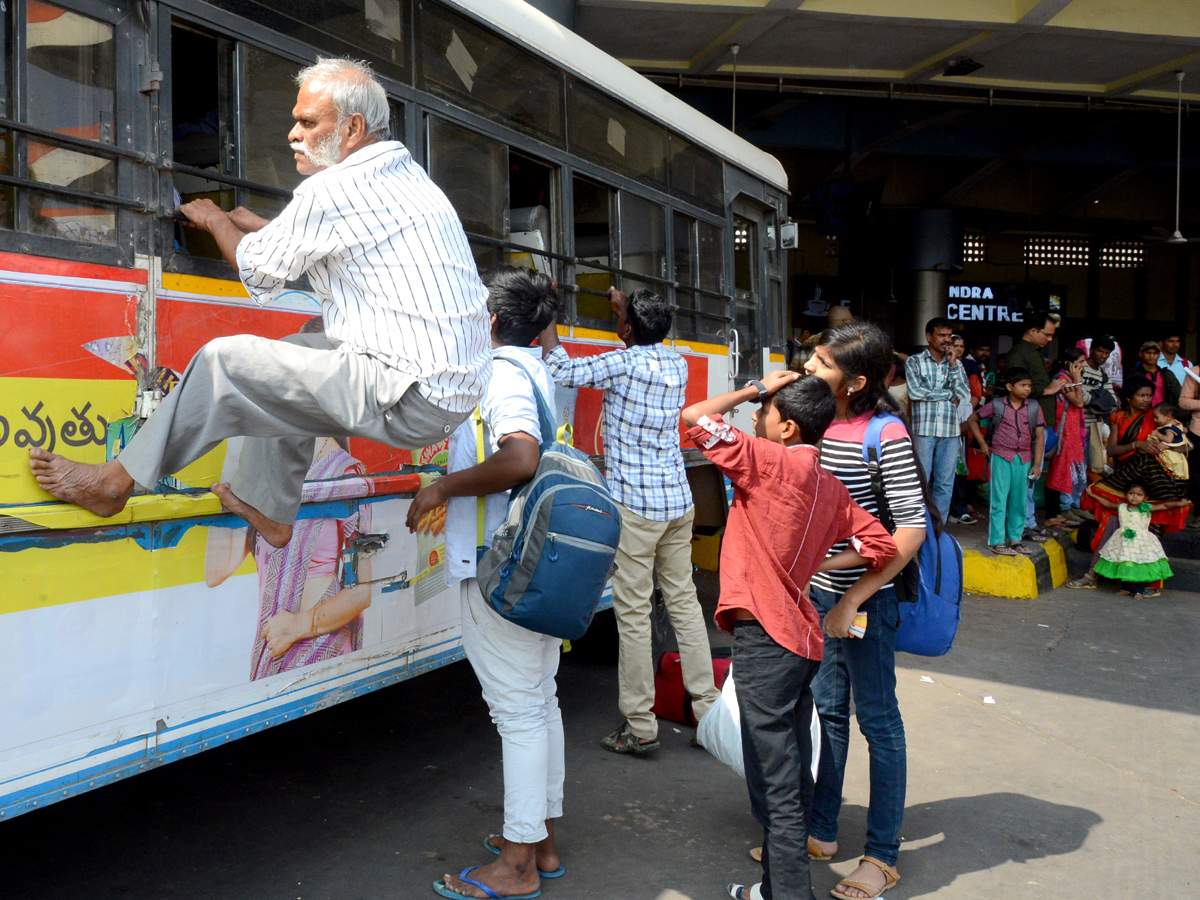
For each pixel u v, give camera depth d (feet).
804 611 8.95
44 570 7.01
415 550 10.64
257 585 8.68
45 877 9.73
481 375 7.83
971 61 33.42
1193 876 10.73
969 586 24.58
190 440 7.21
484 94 11.78
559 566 8.48
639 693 13.29
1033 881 10.48
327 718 14.55
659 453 13.09
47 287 7.11
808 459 8.88
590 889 9.90
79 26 7.42
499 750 13.47
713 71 33.60
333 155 7.44
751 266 20.40
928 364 24.45
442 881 9.57
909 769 13.48
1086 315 56.29
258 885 9.70
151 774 12.37
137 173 7.80
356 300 7.43
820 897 9.91
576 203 13.76
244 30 8.66
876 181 38.06
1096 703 16.60
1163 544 27.14
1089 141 45.52
